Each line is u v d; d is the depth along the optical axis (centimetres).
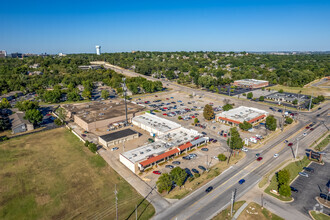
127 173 8019
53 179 7669
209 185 7169
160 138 10181
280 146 10031
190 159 8988
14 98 19475
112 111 14500
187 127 12600
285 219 5691
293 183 7325
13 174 7975
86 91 19325
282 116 14350
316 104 17238
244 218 5706
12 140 10912
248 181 7350
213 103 18162
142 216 5856
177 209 6103
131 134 10944
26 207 6338
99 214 5994
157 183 6781
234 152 9506
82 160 8956
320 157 8550
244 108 14962
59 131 12131
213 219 5688
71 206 6350
